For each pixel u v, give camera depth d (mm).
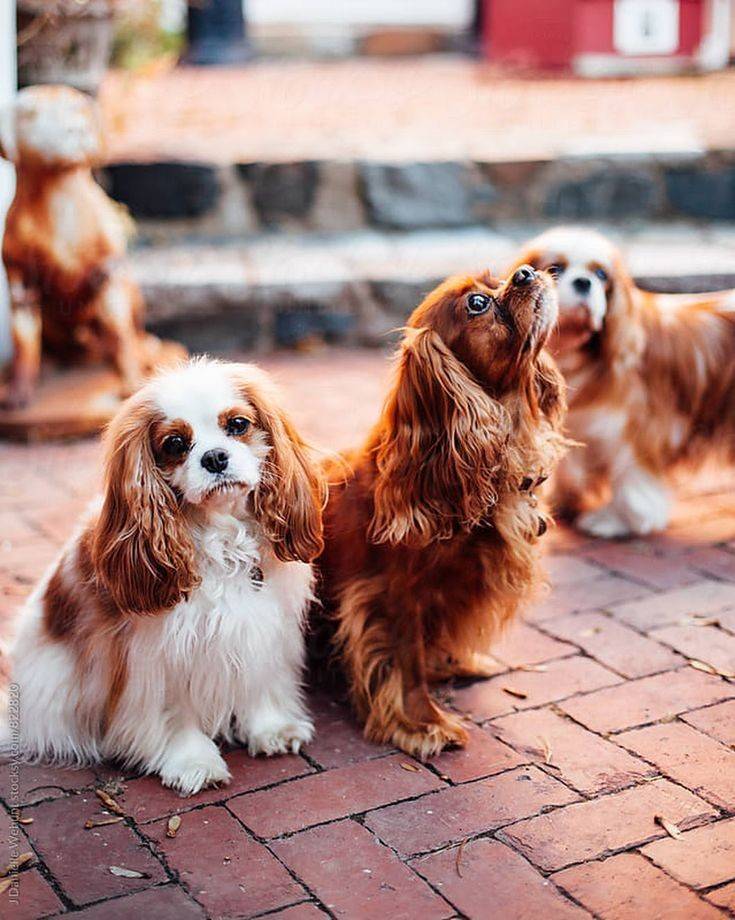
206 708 3018
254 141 7695
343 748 3146
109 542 2783
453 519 3006
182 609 2857
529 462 3072
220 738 3178
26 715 3061
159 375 2893
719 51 11375
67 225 5156
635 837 2750
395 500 2990
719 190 7328
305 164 7105
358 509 3172
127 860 2699
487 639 3293
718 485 4996
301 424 5391
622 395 4246
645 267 6379
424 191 7195
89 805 2906
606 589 4039
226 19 12258
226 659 2918
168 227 7078
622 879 2607
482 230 7234
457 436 2895
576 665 3549
